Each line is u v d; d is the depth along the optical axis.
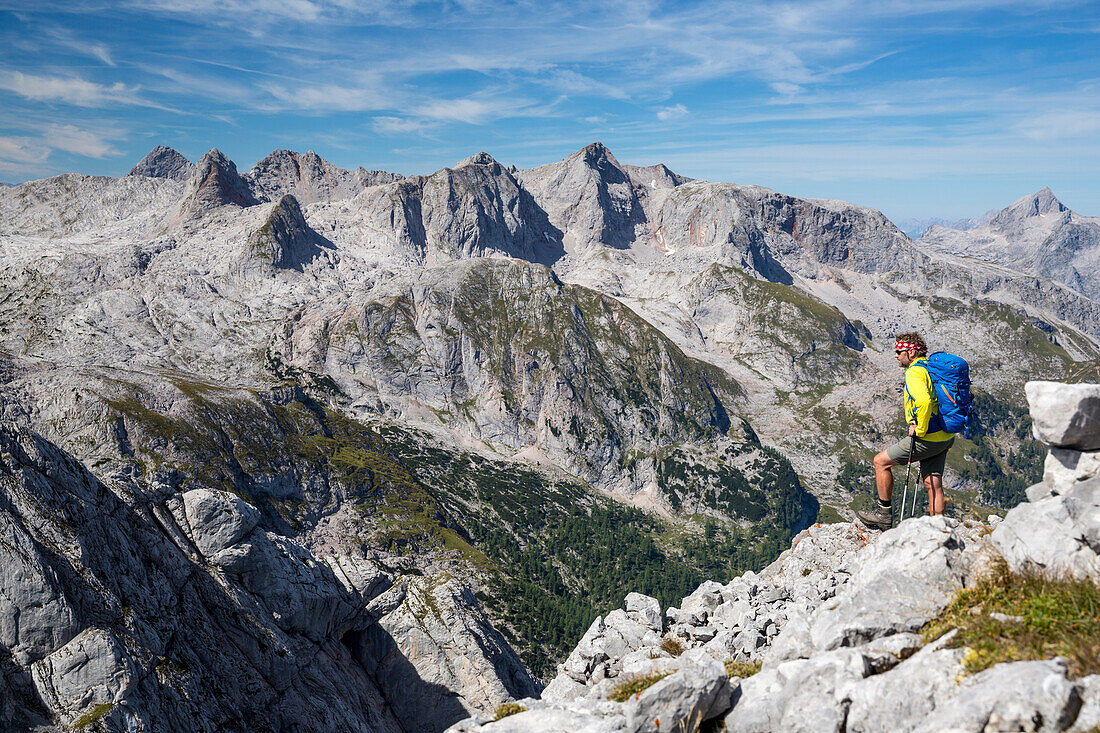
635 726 9.70
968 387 13.52
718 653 15.45
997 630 8.42
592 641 17.25
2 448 28.19
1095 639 7.54
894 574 10.97
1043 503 9.95
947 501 13.71
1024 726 6.72
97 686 25.06
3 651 24.58
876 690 8.36
